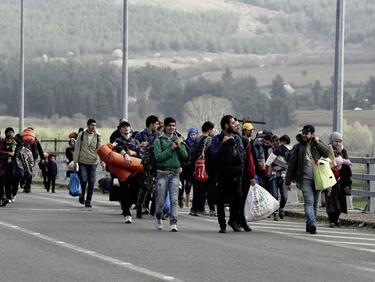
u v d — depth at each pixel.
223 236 37.03
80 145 49.88
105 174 70.25
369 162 49.47
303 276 27.00
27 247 32.34
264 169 45.09
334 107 54.75
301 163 39.44
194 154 47.03
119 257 30.11
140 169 41.91
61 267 27.88
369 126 179.50
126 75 77.12
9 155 51.09
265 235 37.78
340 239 37.03
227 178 38.53
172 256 30.58
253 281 25.97
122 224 41.09
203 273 27.16
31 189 73.44
